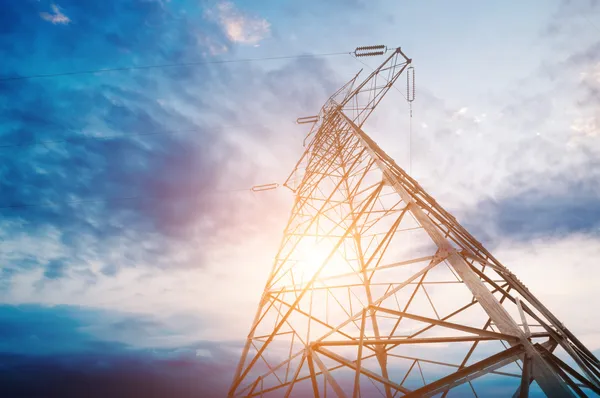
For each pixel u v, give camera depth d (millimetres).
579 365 5781
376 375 5766
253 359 9266
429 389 4645
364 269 8469
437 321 5535
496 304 4941
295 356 8016
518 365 4945
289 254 12328
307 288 8789
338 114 17703
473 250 8773
